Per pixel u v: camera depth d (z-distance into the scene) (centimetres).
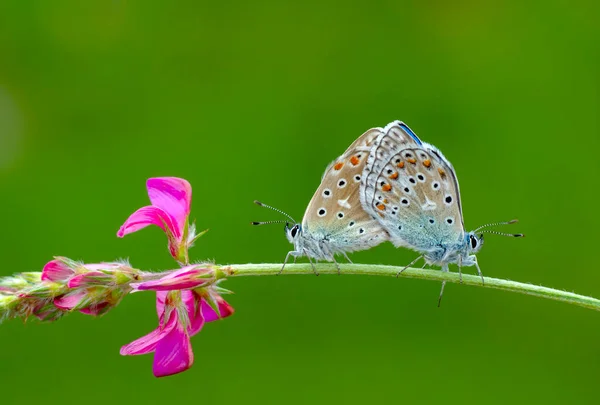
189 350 47
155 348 47
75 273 46
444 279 48
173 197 47
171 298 47
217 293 47
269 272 47
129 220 47
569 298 47
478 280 48
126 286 46
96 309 46
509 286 47
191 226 47
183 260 47
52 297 46
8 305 46
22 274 46
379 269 48
